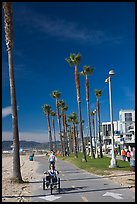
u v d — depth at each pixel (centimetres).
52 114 9794
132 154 3384
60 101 8688
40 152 13975
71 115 8738
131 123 9612
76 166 3769
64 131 8650
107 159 4678
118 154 6875
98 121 6012
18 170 2006
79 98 4788
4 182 1994
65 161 5578
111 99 2978
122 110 9744
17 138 2011
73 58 4794
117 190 1564
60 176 2430
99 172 2616
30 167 4178
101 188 1653
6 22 1980
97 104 6109
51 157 2244
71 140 12056
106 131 10031
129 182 1875
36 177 2512
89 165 3484
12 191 1627
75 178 2247
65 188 1691
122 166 3033
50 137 8425
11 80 1981
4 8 1970
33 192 1577
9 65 1988
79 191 1564
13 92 1980
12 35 1991
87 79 5219
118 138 8188
